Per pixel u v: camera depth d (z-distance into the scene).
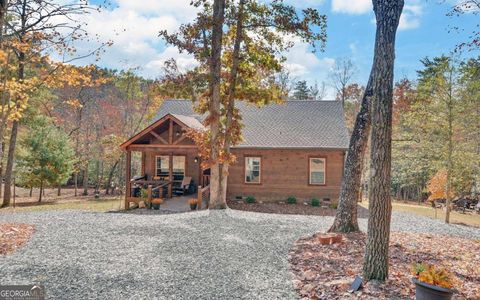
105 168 36.97
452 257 8.20
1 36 9.66
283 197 20.45
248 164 20.78
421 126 18.52
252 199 20.06
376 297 5.29
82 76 11.91
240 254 8.15
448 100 16.59
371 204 6.02
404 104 32.75
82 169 33.59
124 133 34.53
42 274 6.47
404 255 8.12
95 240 9.33
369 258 6.03
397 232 11.61
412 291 5.54
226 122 16.50
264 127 21.86
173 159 21.72
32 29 10.20
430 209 23.69
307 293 5.70
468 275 6.79
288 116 22.89
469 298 5.50
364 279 5.99
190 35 15.58
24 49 10.83
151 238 9.66
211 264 7.34
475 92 16.36
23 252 8.01
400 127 31.19
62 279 6.24
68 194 32.28
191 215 14.08
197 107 16.77
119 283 6.11
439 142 17.45
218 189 16.52
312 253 8.28
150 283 6.14
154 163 21.81
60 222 12.02
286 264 7.43
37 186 23.53
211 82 15.77
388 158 5.94
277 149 20.12
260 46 16.83
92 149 33.03
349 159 10.80
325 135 20.81
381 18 6.03
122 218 13.16
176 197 19.83
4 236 9.49
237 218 13.45
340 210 10.84
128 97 35.53
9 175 20.42
